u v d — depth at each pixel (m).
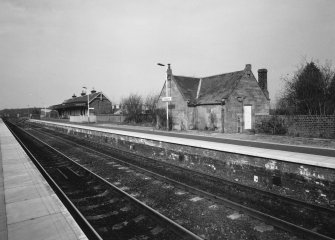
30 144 26.23
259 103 29.55
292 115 21.61
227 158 11.66
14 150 18.52
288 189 9.35
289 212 8.09
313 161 8.58
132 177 12.23
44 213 6.83
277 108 26.92
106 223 7.46
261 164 10.24
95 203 9.06
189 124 29.91
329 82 22.44
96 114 64.38
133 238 6.55
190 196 9.42
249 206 8.64
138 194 9.90
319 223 7.30
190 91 31.95
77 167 14.70
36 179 10.29
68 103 79.38
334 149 13.02
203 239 6.02
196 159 13.39
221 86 29.28
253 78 29.05
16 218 6.54
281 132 22.25
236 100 27.17
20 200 7.86
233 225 7.14
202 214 7.90
